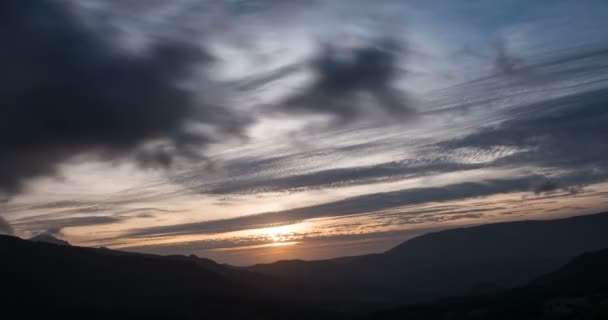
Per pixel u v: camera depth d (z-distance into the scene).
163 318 107.94
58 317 101.81
